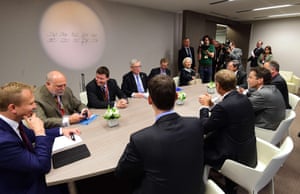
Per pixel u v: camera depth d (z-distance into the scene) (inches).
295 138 119.0
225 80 57.4
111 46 186.5
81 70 170.2
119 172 39.8
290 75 241.0
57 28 150.9
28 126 51.4
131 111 81.7
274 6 198.5
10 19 129.4
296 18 275.4
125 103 87.7
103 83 95.9
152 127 36.8
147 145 34.2
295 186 77.4
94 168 43.8
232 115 52.4
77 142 54.1
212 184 40.5
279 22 291.6
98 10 171.3
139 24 205.2
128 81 125.2
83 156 48.2
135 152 35.1
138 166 35.7
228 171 54.2
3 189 40.2
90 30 169.0
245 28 322.0
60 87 71.6
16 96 40.8
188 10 221.3
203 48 224.5
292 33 283.1
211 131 57.4
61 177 41.0
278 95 78.7
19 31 134.2
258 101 78.4
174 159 34.1
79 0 158.9
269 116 77.9
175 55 255.6
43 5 141.8
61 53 156.3
